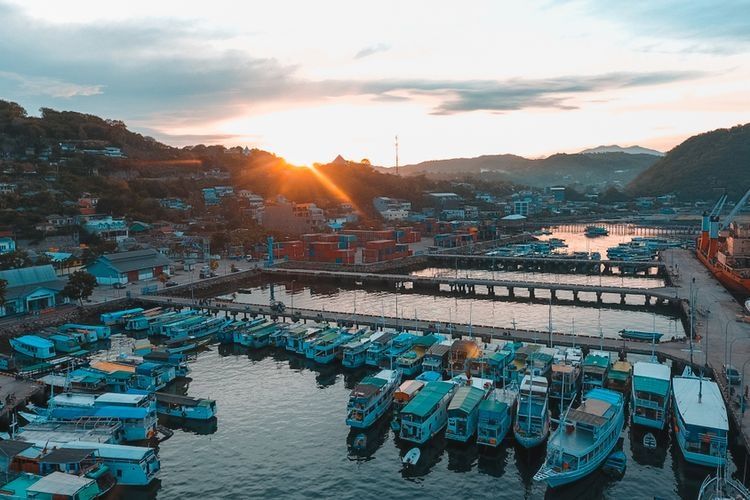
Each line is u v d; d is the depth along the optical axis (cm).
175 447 6825
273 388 8775
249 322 11744
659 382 7112
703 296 14112
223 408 8000
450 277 18600
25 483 5378
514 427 6656
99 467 5722
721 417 6275
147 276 17025
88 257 17600
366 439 6975
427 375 8294
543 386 7331
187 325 11644
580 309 14525
